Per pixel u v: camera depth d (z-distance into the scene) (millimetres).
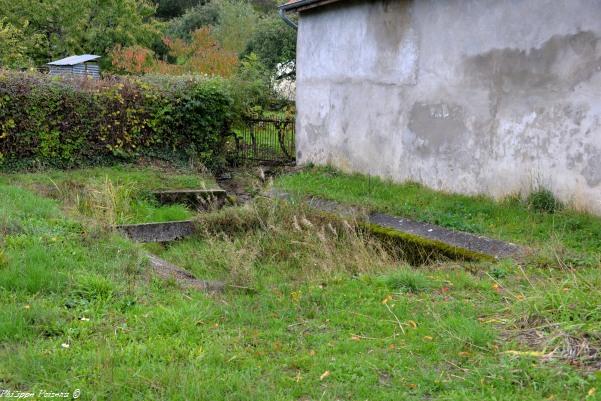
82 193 8594
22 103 10336
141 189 9602
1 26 20094
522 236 6996
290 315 4562
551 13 7621
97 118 11141
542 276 5406
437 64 9375
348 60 11383
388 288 5160
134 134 11609
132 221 8289
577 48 7324
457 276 5461
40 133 10570
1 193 7730
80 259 5430
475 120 8766
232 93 12930
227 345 3902
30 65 19453
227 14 28328
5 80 10180
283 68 21906
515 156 8188
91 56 16891
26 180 9305
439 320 4289
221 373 3484
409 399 3217
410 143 10008
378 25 10570
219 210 9016
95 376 3332
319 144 12375
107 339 3820
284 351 3861
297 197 9141
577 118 7363
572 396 3186
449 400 3191
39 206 7184
